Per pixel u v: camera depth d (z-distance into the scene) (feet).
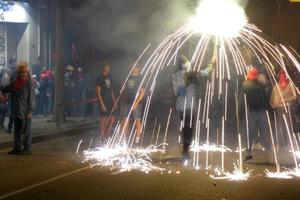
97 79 50.14
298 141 48.39
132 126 53.78
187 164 40.29
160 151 47.24
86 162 41.32
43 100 75.87
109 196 30.09
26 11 81.51
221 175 36.19
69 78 77.51
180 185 32.91
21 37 82.48
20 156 44.45
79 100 77.92
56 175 36.19
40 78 76.07
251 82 42.37
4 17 78.02
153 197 29.81
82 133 63.41
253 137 42.24
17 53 82.23
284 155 45.29
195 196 30.07
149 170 37.81
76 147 50.55
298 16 90.53
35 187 32.58
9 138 53.26
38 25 83.71
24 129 45.34
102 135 50.75
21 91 45.01
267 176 36.09
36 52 83.56
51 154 45.68
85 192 31.14
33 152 47.01
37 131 59.06
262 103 42.04
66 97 77.51
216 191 31.35
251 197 29.96
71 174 36.50
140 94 50.67
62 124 66.74
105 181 34.17
